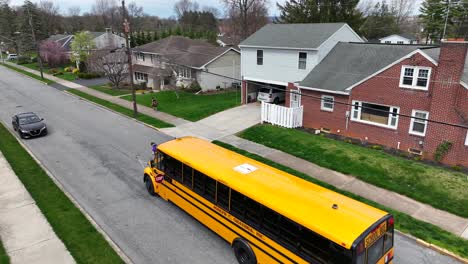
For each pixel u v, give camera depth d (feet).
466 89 53.72
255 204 30.78
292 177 33.96
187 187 39.42
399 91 62.08
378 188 48.39
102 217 41.55
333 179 51.44
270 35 97.09
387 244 26.99
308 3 153.58
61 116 94.99
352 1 148.25
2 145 68.85
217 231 36.17
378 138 67.21
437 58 58.34
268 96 98.43
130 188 49.49
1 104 112.06
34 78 173.17
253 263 32.19
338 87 70.74
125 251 35.06
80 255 33.99
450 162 57.47
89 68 170.09
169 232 38.58
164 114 95.14
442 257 34.09
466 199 44.06
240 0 194.70
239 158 39.01
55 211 42.37
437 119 57.67
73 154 63.77
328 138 70.23
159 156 43.75
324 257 25.48
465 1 167.84
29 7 256.93
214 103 104.58
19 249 35.04
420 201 44.45
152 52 145.07
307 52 84.38
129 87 143.33
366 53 76.38
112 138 73.77
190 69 127.13
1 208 43.39
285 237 28.45
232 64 132.36
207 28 421.59
